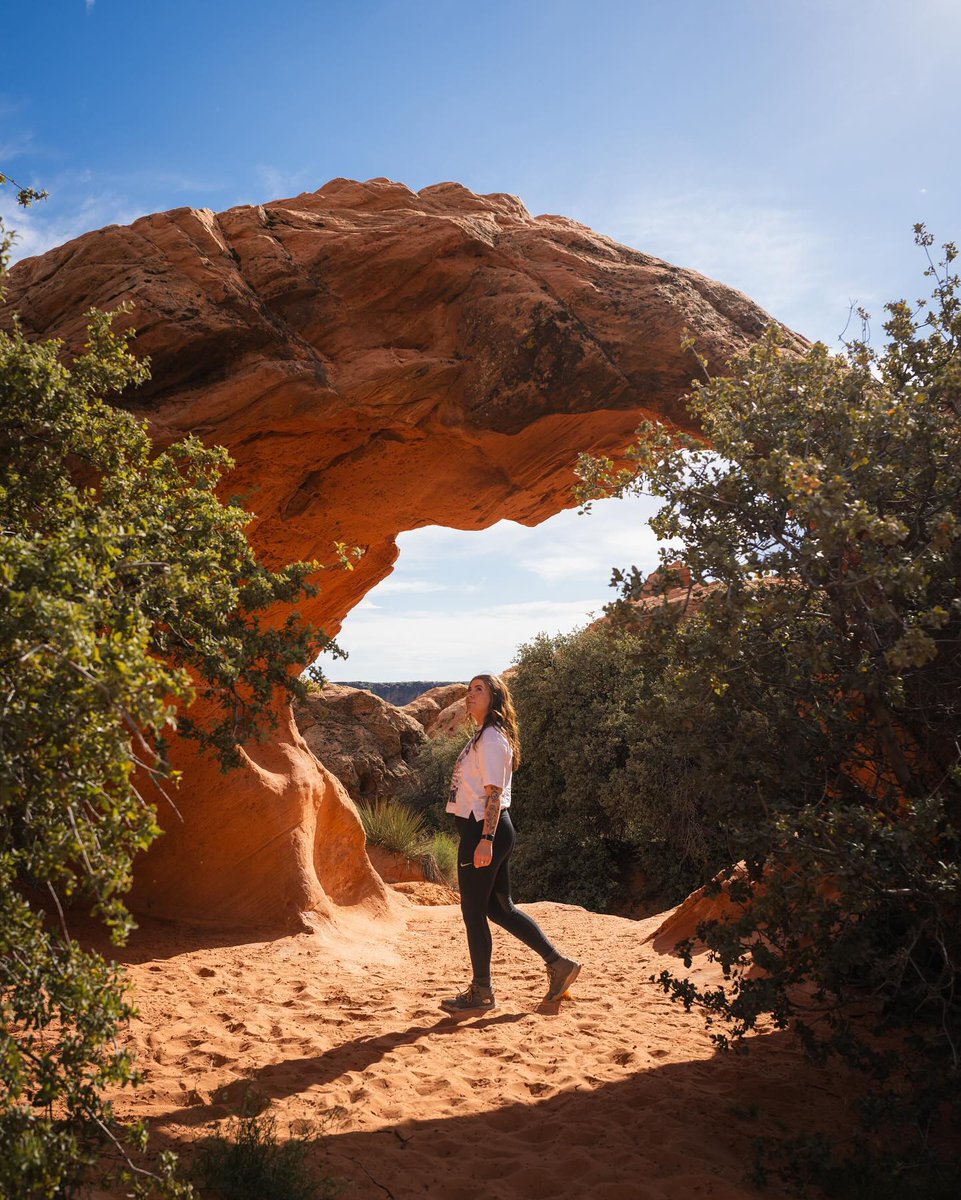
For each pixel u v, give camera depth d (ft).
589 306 24.12
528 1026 15.98
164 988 17.95
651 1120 11.68
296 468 25.13
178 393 21.72
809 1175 10.37
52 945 7.68
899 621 10.53
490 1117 11.84
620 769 59.82
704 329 23.77
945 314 13.23
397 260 23.58
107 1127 7.95
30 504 11.84
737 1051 12.48
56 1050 7.59
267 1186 9.01
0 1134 6.64
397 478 26.61
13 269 22.82
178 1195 7.90
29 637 6.61
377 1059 13.97
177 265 21.86
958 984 12.00
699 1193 9.80
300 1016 16.53
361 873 29.07
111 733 6.87
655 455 12.93
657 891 59.72
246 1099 11.68
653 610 11.98
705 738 12.10
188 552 11.60
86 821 7.12
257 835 24.61
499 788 16.21
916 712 12.32
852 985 13.32
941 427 11.85
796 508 10.92
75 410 12.51
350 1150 10.52
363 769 70.79
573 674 64.08
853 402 12.68
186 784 24.14
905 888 10.60
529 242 24.95
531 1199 9.68
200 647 11.78
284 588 13.67
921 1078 10.91
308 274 23.22
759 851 11.26
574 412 24.18
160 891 23.45
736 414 13.05
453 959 23.77
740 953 11.15
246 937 22.88
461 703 90.17
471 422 24.06
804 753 11.88
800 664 11.66
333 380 22.80
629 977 20.34
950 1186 10.11
